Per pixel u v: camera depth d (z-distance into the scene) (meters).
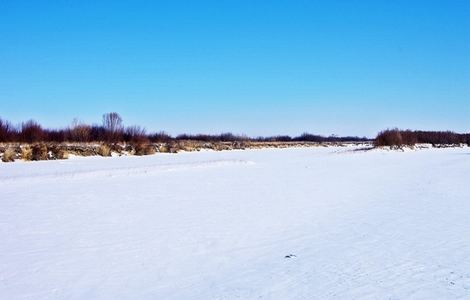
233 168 26.98
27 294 6.19
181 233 9.59
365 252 8.06
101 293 6.21
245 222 10.73
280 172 24.41
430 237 9.14
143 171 23.23
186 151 50.19
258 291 6.17
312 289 6.20
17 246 8.54
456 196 15.09
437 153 50.16
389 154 47.59
